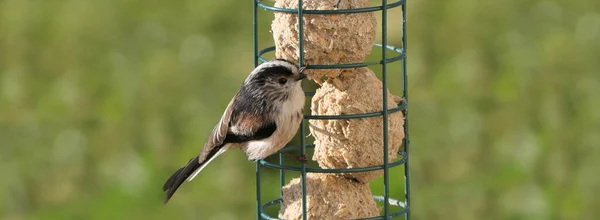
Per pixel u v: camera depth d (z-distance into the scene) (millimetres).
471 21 17078
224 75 16234
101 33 17781
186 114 15539
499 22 17062
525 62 16047
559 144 14547
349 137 9547
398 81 15766
